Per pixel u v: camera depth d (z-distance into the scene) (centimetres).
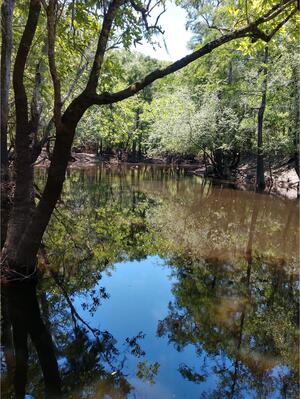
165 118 2988
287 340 528
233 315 601
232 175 2808
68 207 1380
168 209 1535
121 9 579
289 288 729
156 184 2414
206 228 1226
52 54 538
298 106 2014
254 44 696
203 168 3672
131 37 591
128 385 420
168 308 619
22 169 659
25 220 664
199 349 500
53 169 603
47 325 551
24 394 403
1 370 446
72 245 918
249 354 492
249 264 871
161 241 1030
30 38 599
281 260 906
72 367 453
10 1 650
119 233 1079
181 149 2823
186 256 909
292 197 2011
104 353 485
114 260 844
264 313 613
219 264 862
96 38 809
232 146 2547
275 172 2519
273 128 2384
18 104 636
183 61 581
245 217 1456
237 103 2362
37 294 640
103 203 1560
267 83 2130
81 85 1108
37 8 580
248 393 414
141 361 470
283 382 435
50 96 1073
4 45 658
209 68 2838
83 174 2864
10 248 651
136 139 4444
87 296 651
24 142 658
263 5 620
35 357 473
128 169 3641
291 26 793
